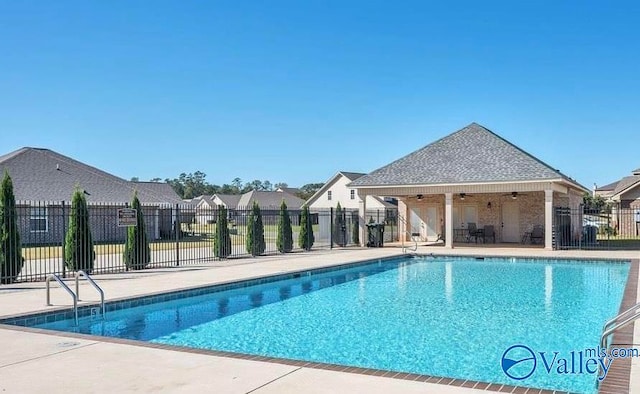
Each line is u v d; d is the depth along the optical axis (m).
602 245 25.69
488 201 29.09
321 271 17.17
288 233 23.75
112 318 10.58
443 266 19.88
